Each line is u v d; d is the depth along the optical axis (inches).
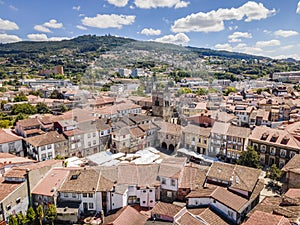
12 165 1761.8
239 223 1192.2
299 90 5664.4
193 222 1106.1
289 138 2027.6
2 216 1221.1
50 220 1283.2
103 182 1397.6
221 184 1460.4
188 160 1503.4
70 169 1537.9
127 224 1165.1
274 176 1724.9
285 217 967.0
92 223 1282.0
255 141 2128.4
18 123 2504.9
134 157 1157.7
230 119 2559.1
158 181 1385.3
